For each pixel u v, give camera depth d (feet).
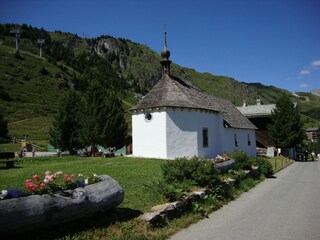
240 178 55.36
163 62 101.40
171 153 83.61
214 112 99.25
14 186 42.70
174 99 88.43
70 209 22.75
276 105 166.50
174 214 31.27
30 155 142.10
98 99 114.21
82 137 114.62
